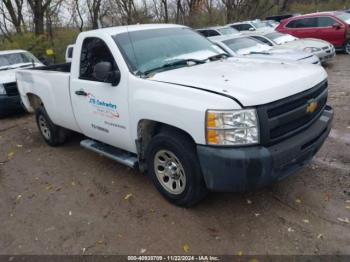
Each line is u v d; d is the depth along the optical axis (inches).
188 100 127.3
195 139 126.3
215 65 157.5
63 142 241.0
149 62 158.2
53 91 206.5
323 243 122.2
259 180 121.0
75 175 193.2
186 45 177.0
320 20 594.9
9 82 327.3
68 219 151.2
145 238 133.3
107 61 164.7
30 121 322.0
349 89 335.0
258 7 1082.7
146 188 169.8
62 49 674.8
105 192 170.6
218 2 1053.2
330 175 166.2
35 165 213.9
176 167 144.9
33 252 132.3
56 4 739.4
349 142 204.7
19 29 703.7
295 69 146.7
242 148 119.3
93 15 853.2
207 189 140.3
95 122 177.9
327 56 457.7
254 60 168.2
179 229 136.4
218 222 138.4
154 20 1024.2
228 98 118.4
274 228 131.8
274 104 121.6
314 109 139.9
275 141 124.7
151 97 139.9
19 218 156.5
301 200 147.9
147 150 153.3
